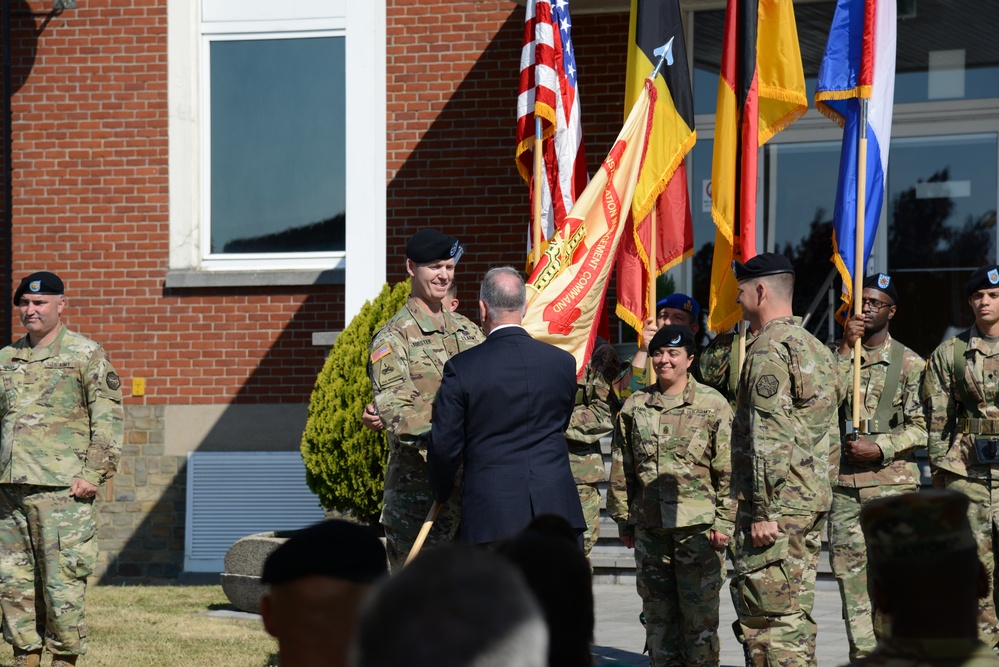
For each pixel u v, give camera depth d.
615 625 9.43
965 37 13.52
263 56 14.85
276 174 14.87
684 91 9.59
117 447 8.12
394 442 6.70
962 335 7.82
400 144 14.04
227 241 14.85
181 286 14.38
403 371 6.57
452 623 1.40
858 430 7.88
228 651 8.70
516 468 5.89
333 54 14.79
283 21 14.80
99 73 14.67
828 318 13.70
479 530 5.86
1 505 8.03
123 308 14.55
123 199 14.61
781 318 6.38
